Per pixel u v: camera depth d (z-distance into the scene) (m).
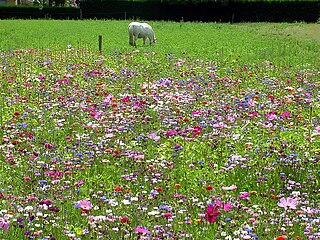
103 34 41.09
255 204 7.64
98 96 14.89
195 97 14.75
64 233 6.45
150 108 13.23
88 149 10.18
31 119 12.27
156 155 9.95
